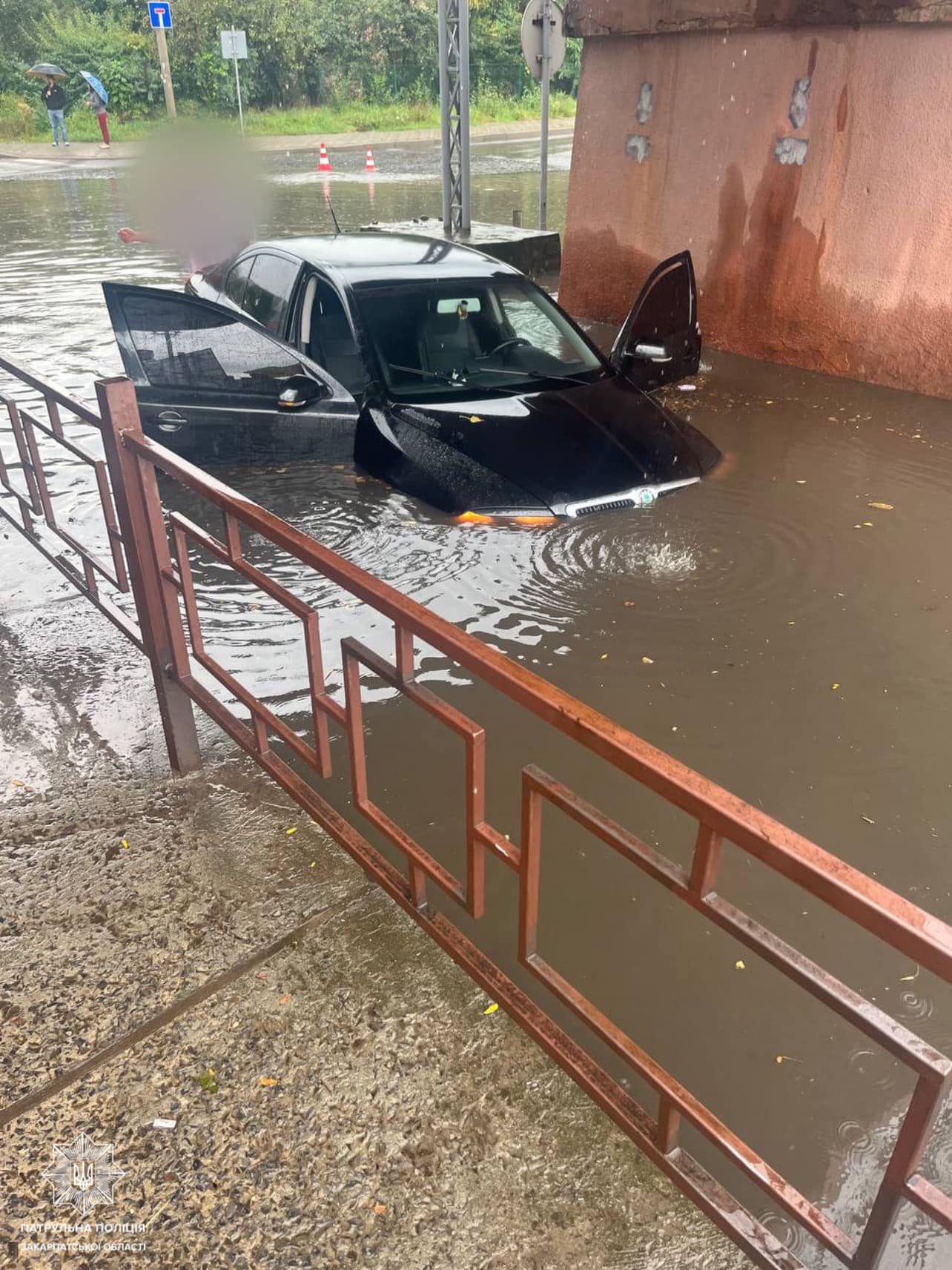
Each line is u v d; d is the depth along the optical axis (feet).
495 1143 6.23
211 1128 6.35
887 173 22.91
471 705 11.27
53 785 9.68
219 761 10.09
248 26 103.45
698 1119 4.75
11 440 19.63
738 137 25.91
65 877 8.45
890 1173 3.92
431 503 15.52
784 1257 4.77
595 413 17.21
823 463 18.48
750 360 27.20
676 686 11.62
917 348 23.32
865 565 14.46
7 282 34.76
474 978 6.35
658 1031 7.31
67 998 7.29
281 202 55.88
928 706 11.31
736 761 10.36
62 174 70.38
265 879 8.41
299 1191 5.98
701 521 15.65
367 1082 6.63
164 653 9.22
